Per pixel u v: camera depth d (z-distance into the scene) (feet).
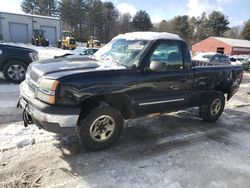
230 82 19.15
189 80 15.83
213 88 18.28
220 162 12.66
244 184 10.94
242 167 12.32
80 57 15.62
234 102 26.22
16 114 17.49
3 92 23.75
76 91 11.35
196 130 16.84
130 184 10.39
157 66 12.99
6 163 11.22
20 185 9.86
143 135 15.33
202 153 13.51
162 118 18.74
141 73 13.34
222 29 271.08
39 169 10.98
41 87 11.37
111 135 13.08
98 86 11.91
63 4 241.55
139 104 13.78
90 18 248.11
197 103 17.31
